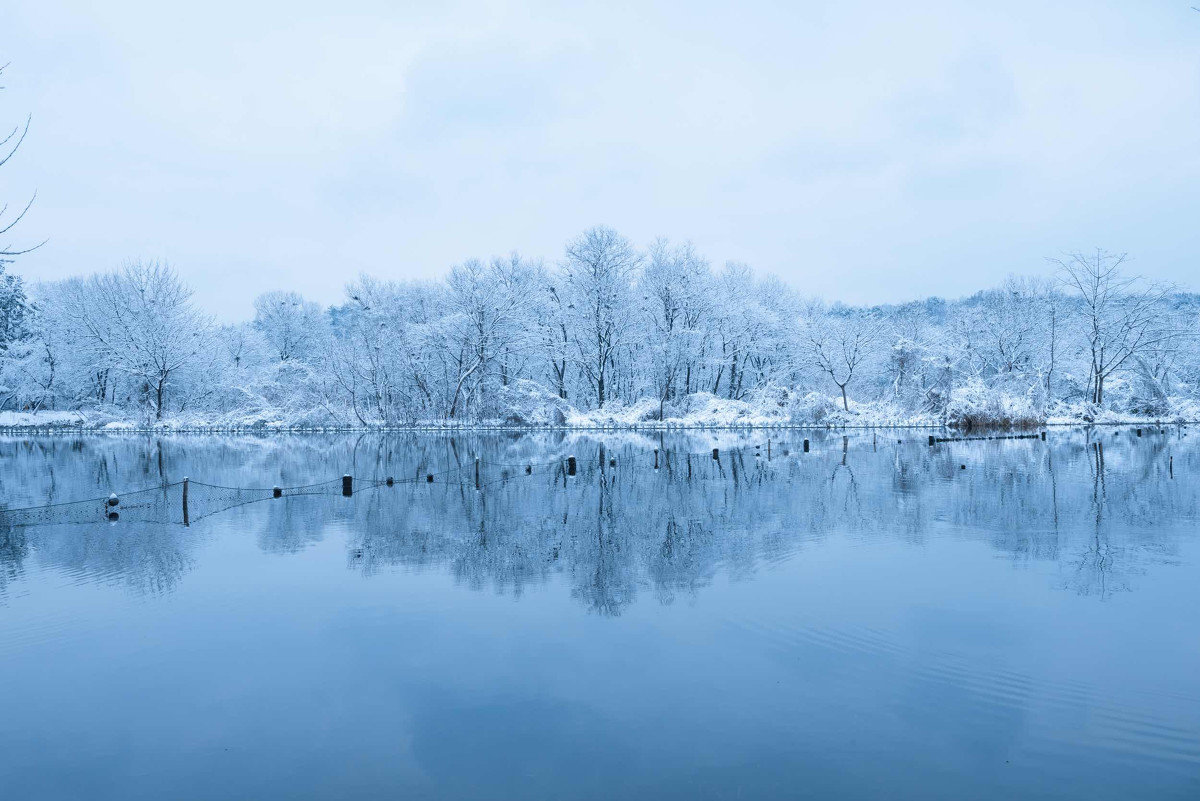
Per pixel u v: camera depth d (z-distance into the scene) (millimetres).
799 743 6285
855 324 65438
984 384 53094
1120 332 61719
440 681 7707
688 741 6355
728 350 69562
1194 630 8836
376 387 62938
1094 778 5691
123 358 64812
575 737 6469
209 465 31859
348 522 16953
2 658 8609
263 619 9867
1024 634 8766
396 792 5695
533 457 34188
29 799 5723
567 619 9602
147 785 5902
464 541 14625
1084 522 15633
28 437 56406
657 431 57312
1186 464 26828
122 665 8344
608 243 64312
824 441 42406
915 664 7891
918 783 5652
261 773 6055
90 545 14664
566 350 66188
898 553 12961
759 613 9664
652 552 13328
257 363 81250
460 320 61250
